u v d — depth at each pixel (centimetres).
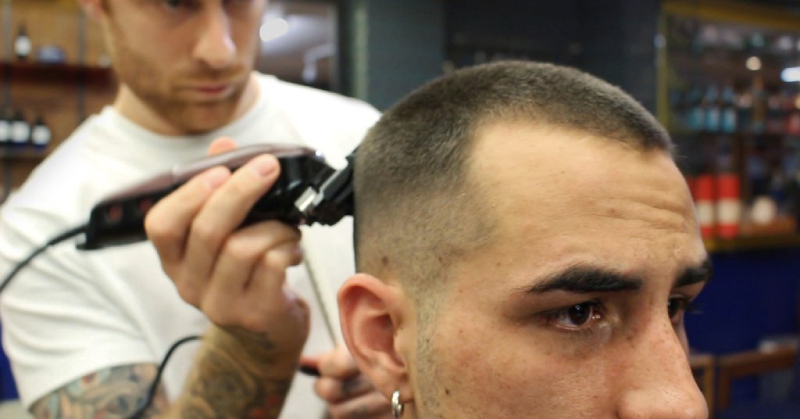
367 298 71
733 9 351
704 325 344
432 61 313
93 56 327
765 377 337
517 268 59
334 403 88
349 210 74
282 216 72
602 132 62
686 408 57
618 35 336
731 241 339
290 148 73
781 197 378
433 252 64
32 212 103
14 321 100
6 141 310
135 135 105
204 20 89
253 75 112
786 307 371
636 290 59
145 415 89
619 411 59
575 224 58
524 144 62
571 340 60
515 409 60
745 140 364
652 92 338
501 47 337
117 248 99
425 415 66
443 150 65
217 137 105
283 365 81
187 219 68
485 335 60
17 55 311
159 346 100
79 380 92
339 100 125
